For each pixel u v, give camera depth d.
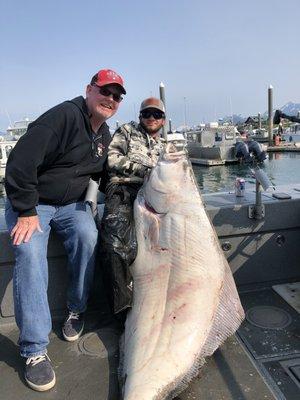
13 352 2.86
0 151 25.12
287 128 53.44
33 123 2.72
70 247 2.93
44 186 2.88
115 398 2.35
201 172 26.89
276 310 3.21
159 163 2.90
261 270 3.60
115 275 2.79
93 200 3.04
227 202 3.62
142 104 3.52
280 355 2.65
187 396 2.31
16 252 2.57
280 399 2.27
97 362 2.67
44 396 2.39
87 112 2.90
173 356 2.30
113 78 2.84
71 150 2.85
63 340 2.95
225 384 2.40
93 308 3.37
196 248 2.65
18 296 2.53
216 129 33.94
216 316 2.52
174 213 2.77
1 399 2.38
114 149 3.25
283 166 28.03
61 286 3.31
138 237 2.91
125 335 2.64
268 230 3.55
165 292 2.60
